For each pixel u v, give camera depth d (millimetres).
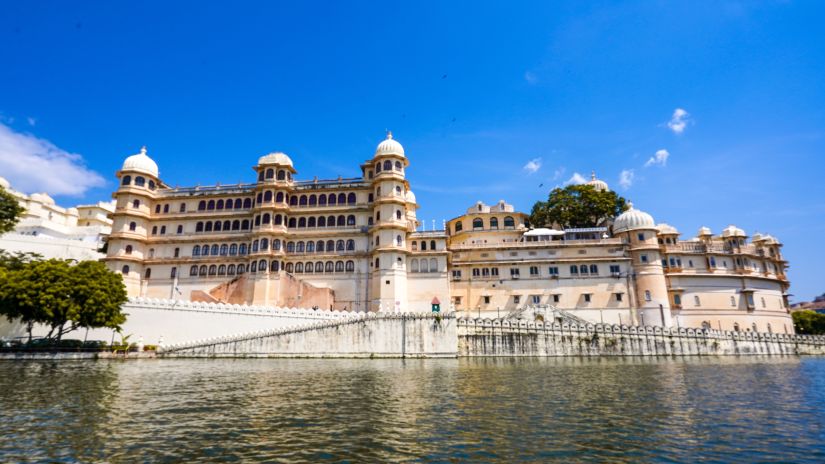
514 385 28375
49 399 22375
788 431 17750
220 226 71125
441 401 22906
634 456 14648
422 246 68750
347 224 69375
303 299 63312
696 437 16812
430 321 49812
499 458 14273
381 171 68938
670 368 40062
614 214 84562
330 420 18766
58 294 43031
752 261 81250
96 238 89125
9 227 54312
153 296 68375
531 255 73312
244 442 15633
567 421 18922
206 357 47406
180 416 19281
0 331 48406
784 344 60156
